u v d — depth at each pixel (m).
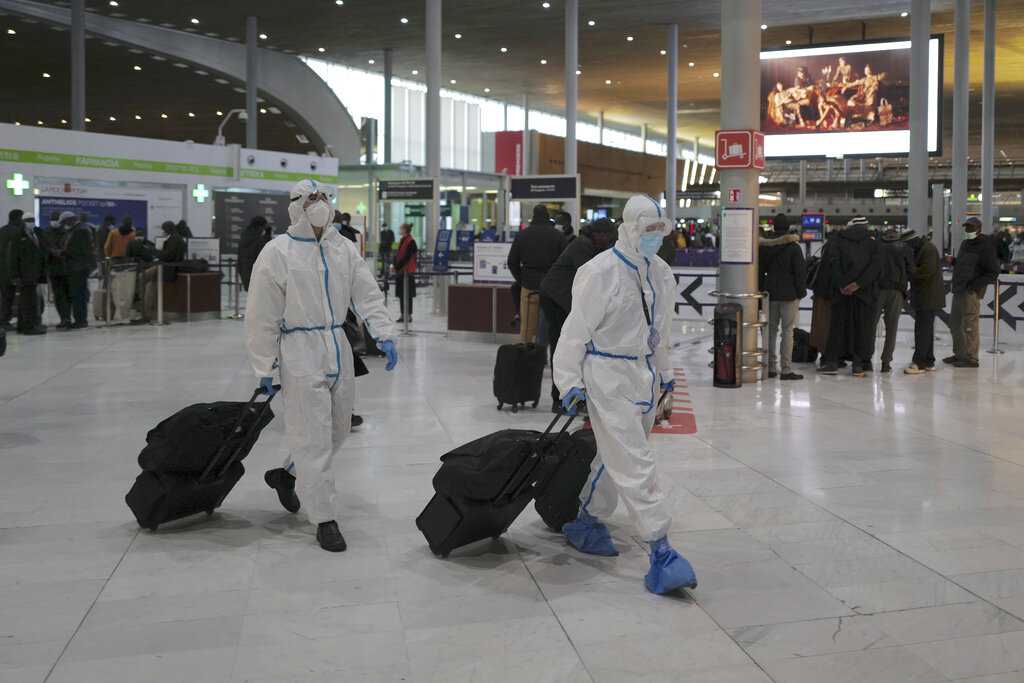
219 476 4.28
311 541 4.06
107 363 10.05
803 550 3.96
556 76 41.34
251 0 27.02
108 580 3.57
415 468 5.41
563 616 3.23
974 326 10.23
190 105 39.66
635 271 3.51
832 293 9.52
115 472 5.30
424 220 31.97
